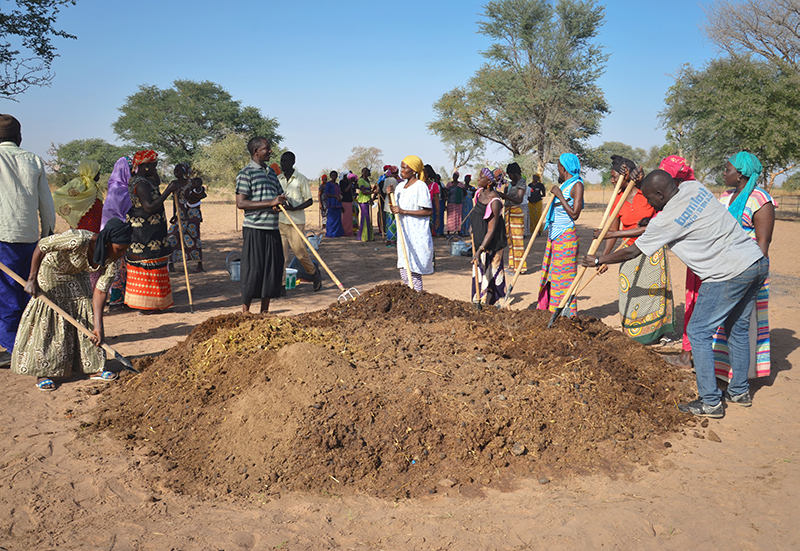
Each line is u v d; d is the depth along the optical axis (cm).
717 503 319
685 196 423
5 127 546
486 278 732
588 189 5919
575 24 3384
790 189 4372
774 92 2380
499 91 3581
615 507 315
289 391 400
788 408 450
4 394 481
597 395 432
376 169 7550
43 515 307
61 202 693
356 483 342
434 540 285
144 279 738
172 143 4828
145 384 467
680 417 432
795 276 1002
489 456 365
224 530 294
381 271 1120
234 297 873
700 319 432
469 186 1766
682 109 2703
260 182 637
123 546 279
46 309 496
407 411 386
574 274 635
